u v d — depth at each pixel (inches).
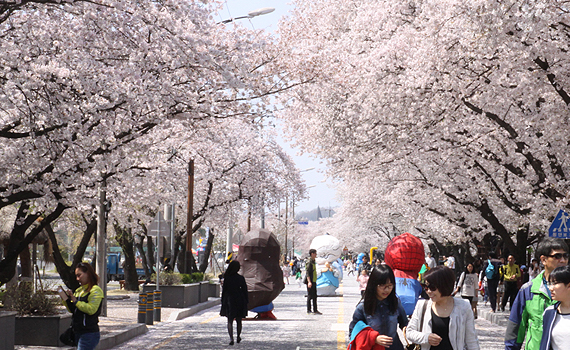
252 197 1499.8
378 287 244.1
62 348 461.7
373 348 238.7
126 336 578.6
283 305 1077.8
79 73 497.0
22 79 457.7
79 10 502.0
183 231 1438.2
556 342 209.8
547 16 512.1
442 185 945.5
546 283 231.5
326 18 1045.8
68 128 496.1
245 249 799.1
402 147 774.5
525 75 640.4
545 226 1063.0
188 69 534.6
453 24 616.1
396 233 2723.9
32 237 626.8
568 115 666.8
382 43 816.9
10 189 538.0
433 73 658.2
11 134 506.3
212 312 928.3
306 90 658.2
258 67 625.0
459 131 762.8
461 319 226.4
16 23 515.2
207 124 643.5
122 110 541.6
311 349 525.0
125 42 519.5
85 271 342.6
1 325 379.6
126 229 1381.6
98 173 597.3
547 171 777.6
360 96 766.5
